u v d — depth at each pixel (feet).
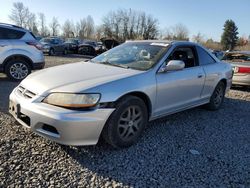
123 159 11.51
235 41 269.64
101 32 233.35
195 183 10.12
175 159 11.80
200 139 14.19
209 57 18.39
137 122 12.80
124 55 15.49
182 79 15.05
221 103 20.18
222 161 11.89
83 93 10.89
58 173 10.18
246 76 27.91
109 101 11.31
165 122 16.43
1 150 11.43
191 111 19.20
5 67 26.55
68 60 57.52
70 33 259.60
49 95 11.14
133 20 225.35
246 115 19.26
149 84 13.03
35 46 27.81
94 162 11.12
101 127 11.23
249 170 11.28
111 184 9.77
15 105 12.18
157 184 9.93
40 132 11.16
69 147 12.16
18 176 9.78
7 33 26.50
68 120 10.50
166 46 15.38
